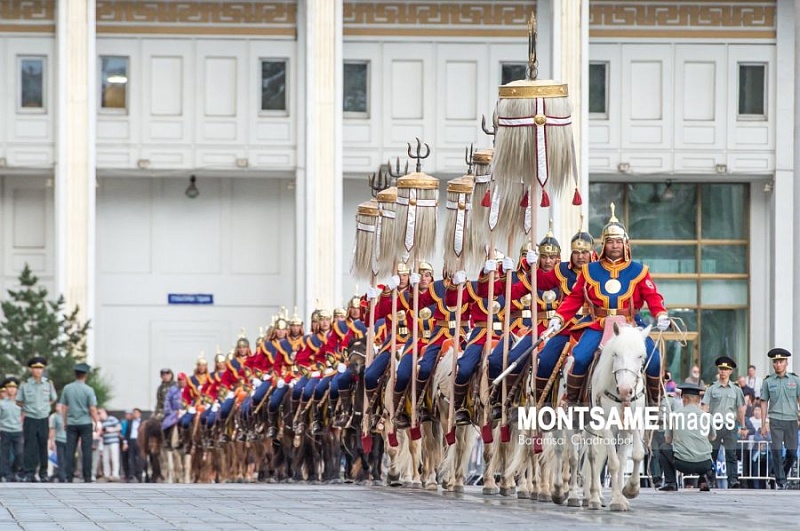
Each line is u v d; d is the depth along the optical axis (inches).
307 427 3383.4
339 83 5492.1
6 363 4960.6
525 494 2288.4
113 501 2192.4
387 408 2731.3
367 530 1579.7
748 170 5654.5
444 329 2618.1
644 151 5644.7
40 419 3875.5
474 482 3361.2
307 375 3408.0
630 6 5639.8
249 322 5846.5
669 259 5738.2
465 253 2591.0
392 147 5664.4
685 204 5757.9
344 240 5753.0
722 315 5728.3
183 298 5831.7
